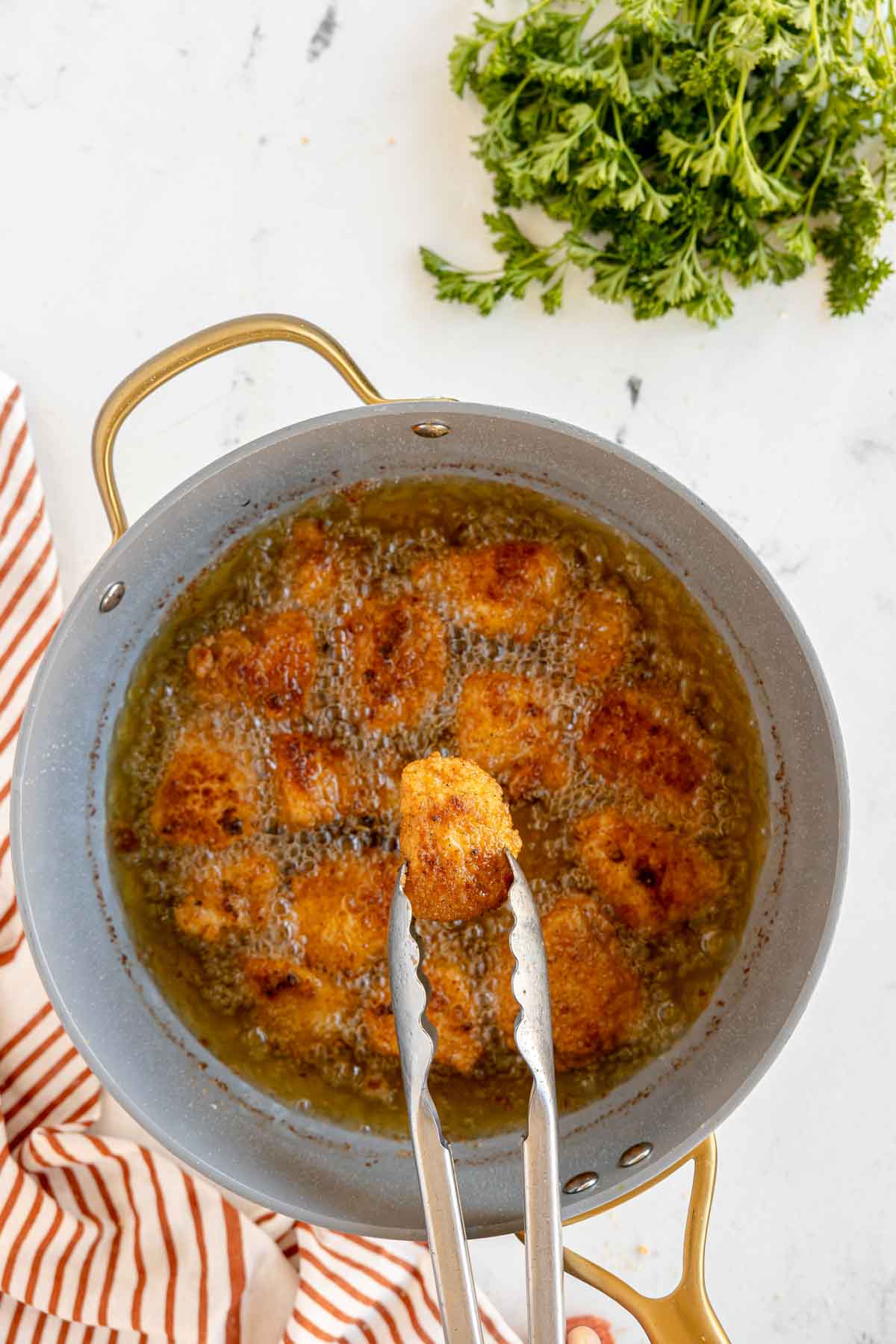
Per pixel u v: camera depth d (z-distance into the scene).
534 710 0.70
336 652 0.71
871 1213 0.77
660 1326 0.67
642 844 0.70
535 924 0.62
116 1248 0.75
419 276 0.78
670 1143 0.68
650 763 0.71
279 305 0.78
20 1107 0.77
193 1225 0.76
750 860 0.71
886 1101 0.78
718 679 0.71
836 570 0.78
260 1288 0.76
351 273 0.78
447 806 0.64
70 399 0.78
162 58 0.78
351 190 0.78
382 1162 0.71
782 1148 0.78
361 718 0.71
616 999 0.70
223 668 0.71
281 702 0.71
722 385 0.78
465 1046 0.70
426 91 0.78
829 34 0.74
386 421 0.67
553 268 0.76
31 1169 0.76
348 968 0.70
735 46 0.72
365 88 0.78
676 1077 0.70
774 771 0.71
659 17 0.71
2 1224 0.74
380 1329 0.75
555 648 0.71
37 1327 0.76
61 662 0.67
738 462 0.78
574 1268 0.68
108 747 0.72
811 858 0.69
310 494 0.71
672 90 0.74
